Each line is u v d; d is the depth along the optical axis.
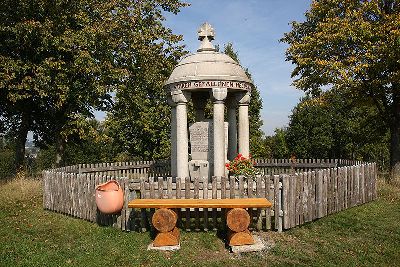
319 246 7.35
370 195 11.55
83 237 8.19
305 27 23.45
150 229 8.42
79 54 17.44
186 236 7.89
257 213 8.34
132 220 8.49
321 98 20.80
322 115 35.50
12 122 20.92
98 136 19.12
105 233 8.39
